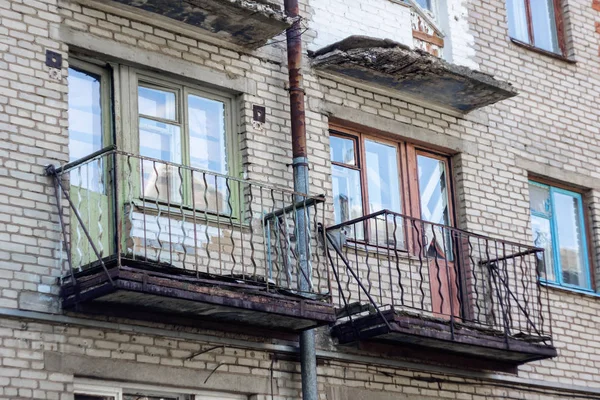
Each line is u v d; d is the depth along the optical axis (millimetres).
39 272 14516
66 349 14445
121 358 14891
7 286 14219
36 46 15344
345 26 19203
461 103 20172
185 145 16844
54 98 15328
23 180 14742
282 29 17359
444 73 18969
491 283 19422
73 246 14992
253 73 17750
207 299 14695
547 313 20500
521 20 22547
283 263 16266
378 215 17328
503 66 21562
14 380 13938
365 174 18969
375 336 16828
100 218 14852
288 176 17672
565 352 20531
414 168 19703
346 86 18906
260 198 17188
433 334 17125
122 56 16234
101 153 14469
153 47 16625
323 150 18219
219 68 17344
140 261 14414
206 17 16844
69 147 15719
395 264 18688
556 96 22266
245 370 16141
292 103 17734
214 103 17406
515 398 19531
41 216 14758
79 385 14609
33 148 14945
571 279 21641
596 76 23172
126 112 16281
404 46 18297
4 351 13969
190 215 16484
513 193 20781
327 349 17078
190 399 15672
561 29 23156
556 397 20141
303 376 16391
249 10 16734
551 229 21578
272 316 15547
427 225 19547
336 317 16516
